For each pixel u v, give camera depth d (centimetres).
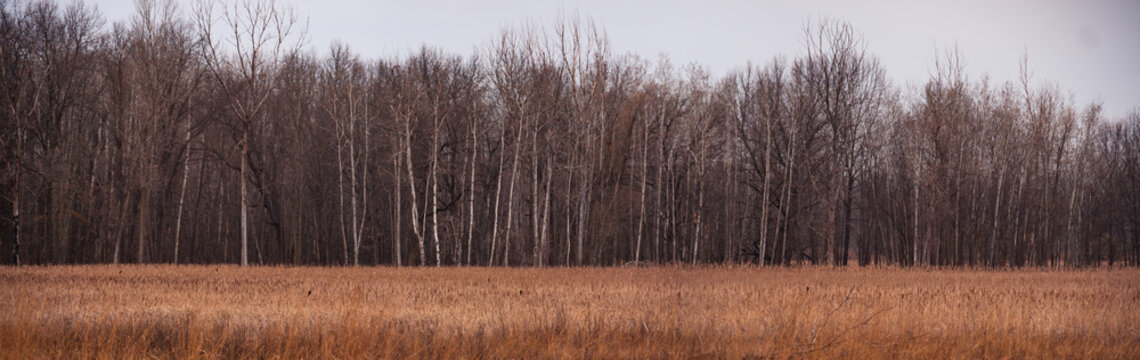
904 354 1148
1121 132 5622
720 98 4731
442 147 4497
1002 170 4562
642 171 4538
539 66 4169
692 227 4894
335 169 4972
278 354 1091
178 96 4075
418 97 4150
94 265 3362
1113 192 5478
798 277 2775
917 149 4453
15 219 3444
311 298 1709
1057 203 4844
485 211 4988
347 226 5116
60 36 3984
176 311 1407
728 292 1820
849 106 4544
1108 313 1442
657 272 2936
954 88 4466
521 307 1434
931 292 2066
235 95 3962
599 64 4200
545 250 4191
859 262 5575
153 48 3894
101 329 1167
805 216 4897
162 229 4475
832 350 1133
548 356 1146
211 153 4675
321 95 4894
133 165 3872
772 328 1259
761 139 4866
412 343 1173
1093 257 5919
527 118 4112
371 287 2080
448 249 4794
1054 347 1215
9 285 1995
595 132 4322
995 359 1150
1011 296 1912
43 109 3994
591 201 4409
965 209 4688
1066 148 5044
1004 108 4822
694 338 1241
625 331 1288
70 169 4000
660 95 4525
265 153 4484
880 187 5169
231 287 2077
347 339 1126
